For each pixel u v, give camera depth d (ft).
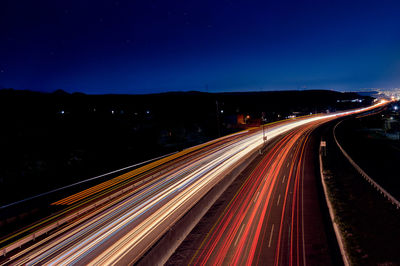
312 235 65.67
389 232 63.93
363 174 114.32
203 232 70.28
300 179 115.34
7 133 194.49
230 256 58.23
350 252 57.26
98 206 92.84
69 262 56.80
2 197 117.19
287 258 56.24
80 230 73.36
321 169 131.95
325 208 82.33
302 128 328.29
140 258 48.67
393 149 182.29
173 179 119.44
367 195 90.63
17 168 151.23
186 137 268.21
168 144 237.66
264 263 54.85
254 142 226.79
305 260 55.36
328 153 175.83
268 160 159.02
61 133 220.84
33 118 241.96
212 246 62.75
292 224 72.18
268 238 65.10
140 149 214.90
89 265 54.70
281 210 82.07
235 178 121.60
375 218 72.08
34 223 84.17
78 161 175.63
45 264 57.21
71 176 148.25
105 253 58.85
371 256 55.21
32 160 164.66
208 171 127.85
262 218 76.89
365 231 65.57
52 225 76.54
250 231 69.36
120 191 106.73
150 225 71.46
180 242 65.21
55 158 174.50
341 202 86.17
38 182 137.28
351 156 162.81
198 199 88.28
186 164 150.92
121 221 76.89
